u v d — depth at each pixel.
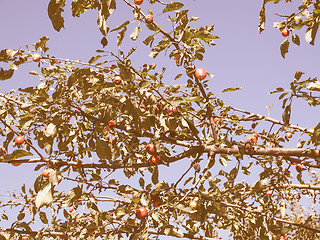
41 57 3.94
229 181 4.65
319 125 3.79
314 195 5.96
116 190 4.32
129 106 3.58
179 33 4.25
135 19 3.69
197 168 4.25
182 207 3.88
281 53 3.91
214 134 4.43
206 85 4.64
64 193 5.11
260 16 3.54
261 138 5.32
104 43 3.13
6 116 4.00
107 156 3.93
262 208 4.95
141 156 4.45
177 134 4.47
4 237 4.69
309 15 3.57
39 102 3.81
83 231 4.34
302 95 3.72
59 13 2.23
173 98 4.10
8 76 3.67
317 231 5.31
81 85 3.84
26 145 4.50
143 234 3.70
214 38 3.98
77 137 4.56
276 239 5.66
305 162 4.59
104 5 2.25
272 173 4.80
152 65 4.34
